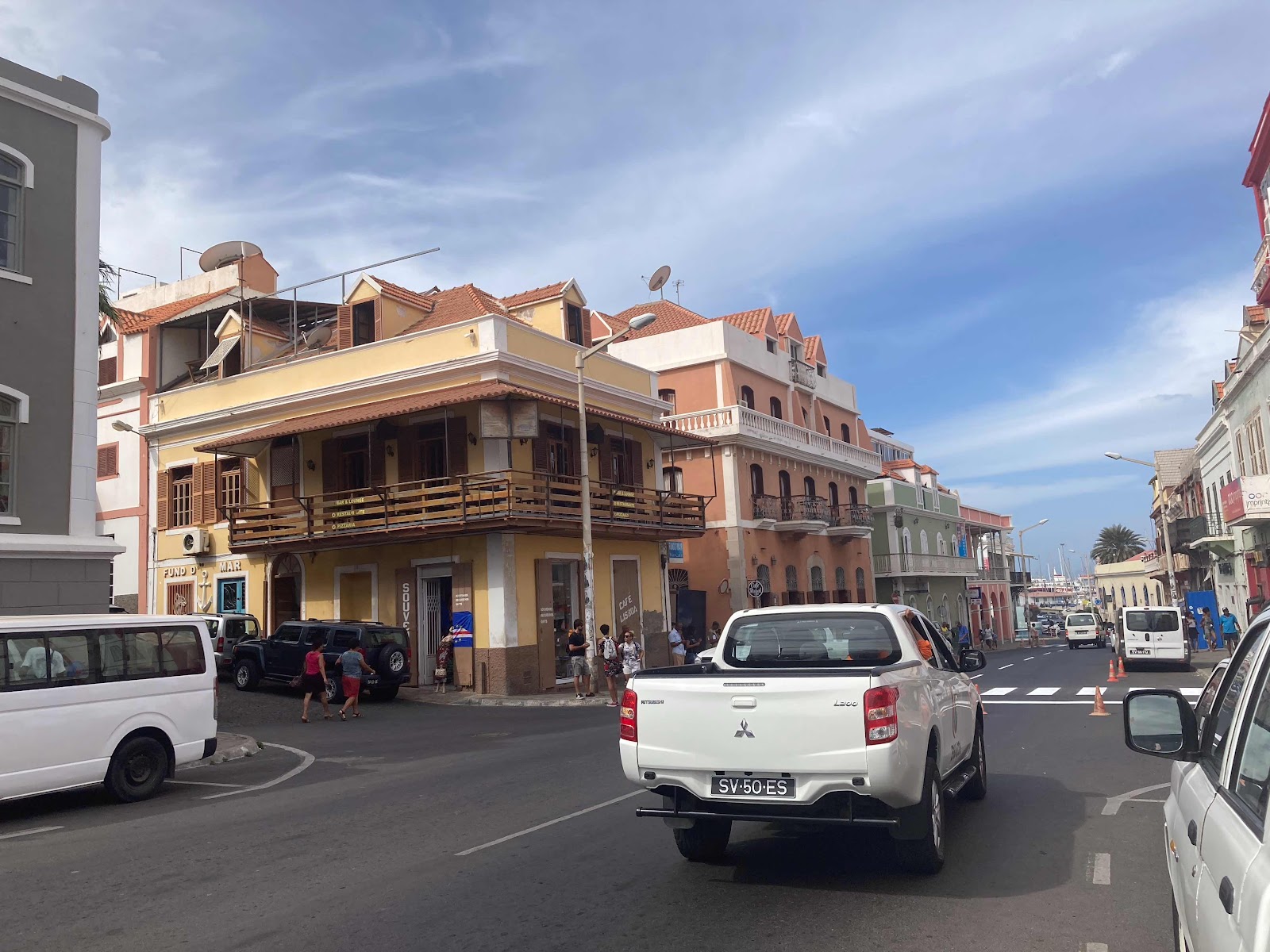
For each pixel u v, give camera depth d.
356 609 27.48
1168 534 40.09
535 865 7.21
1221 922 2.53
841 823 6.15
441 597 26.16
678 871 6.89
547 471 25.22
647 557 30.80
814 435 42.84
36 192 16.03
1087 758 11.80
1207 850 2.89
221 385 30.44
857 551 46.91
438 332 26.22
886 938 5.36
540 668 25.20
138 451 33.28
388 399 26.66
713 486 36.47
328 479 27.42
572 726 17.84
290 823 9.30
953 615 63.44
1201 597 43.19
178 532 31.05
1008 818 8.45
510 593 24.59
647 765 6.54
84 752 10.70
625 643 24.17
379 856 7.70
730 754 6.28
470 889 6.59
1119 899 6.00
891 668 6.38
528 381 26.30
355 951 5.39
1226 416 35.34
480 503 23.83
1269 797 2.46
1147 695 3.99
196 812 10.30
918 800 6.25
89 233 16.70
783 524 38.22
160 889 6.94
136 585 32.50
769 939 5.38
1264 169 25.52
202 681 12.08
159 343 34.12
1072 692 21.62
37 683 10.44
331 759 14.32
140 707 11.30
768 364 41.31
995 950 5.13
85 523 16.11
